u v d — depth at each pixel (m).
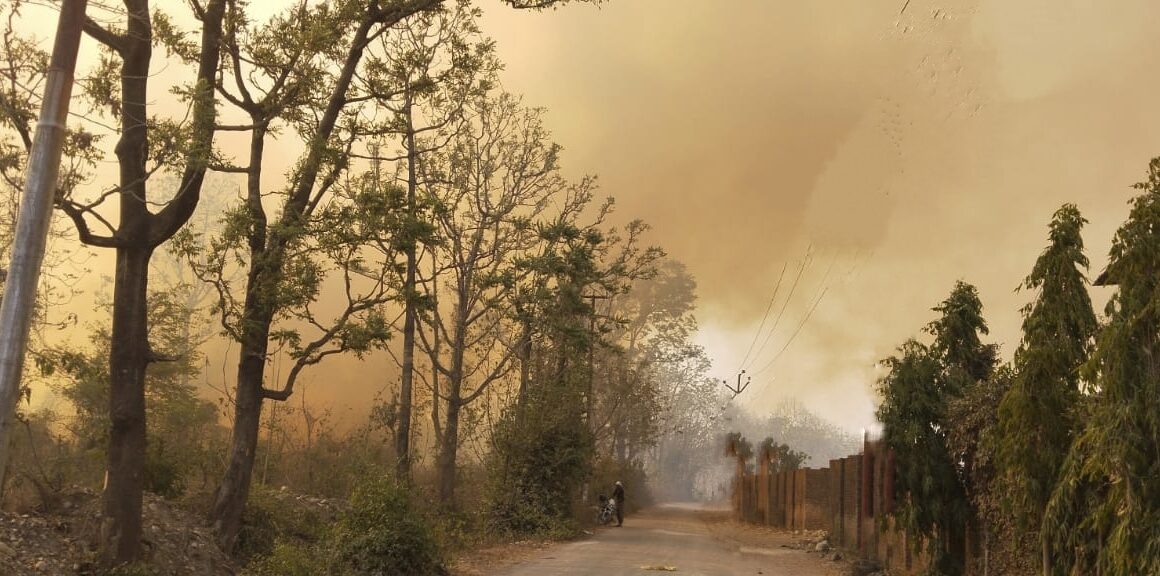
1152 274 8.72
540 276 30.73
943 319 16.47
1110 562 9.14
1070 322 10.77
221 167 15.48
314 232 15.68
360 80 17.89
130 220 13.28
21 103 11.55
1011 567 13.39
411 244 16.09
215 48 15.23
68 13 9.14
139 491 13.07
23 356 8.72
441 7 18.41
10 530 12.20
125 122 13.23
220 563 14.88
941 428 15.78
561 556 22.36
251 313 16.22
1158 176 9.12
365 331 16.28
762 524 46.81
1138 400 8.56
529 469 30.08
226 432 24.20
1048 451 10.77
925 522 15.82
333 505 20.94
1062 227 10.90
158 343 23.69
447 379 32.53
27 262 8.74
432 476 34.41
